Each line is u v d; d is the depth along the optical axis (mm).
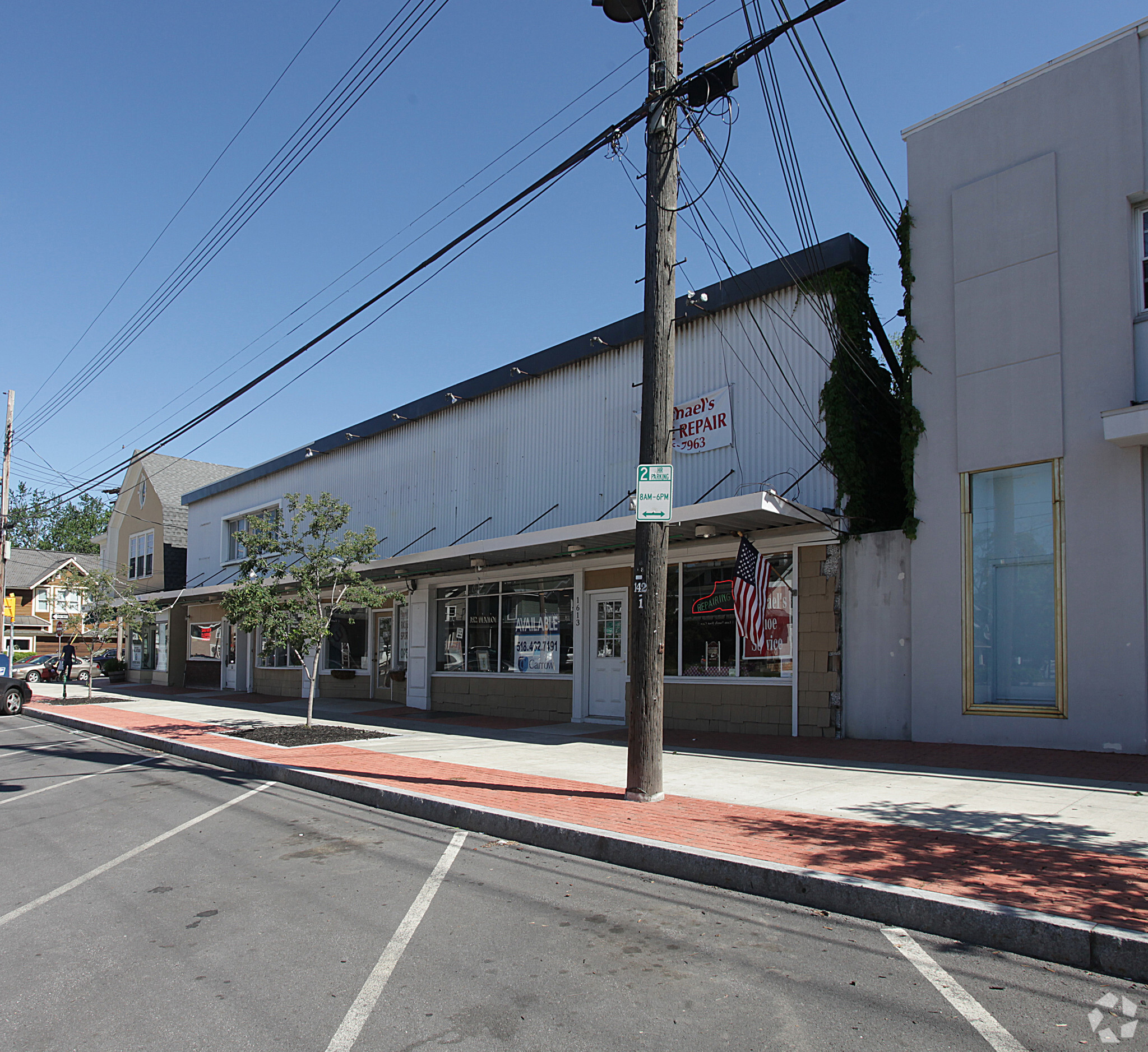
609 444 16344
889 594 12109
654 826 7090
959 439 11359
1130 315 10055
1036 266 10867
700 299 14523
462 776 9961
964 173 11648
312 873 6602
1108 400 10117
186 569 33031
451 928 5266
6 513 31906
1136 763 9188
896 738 11867
